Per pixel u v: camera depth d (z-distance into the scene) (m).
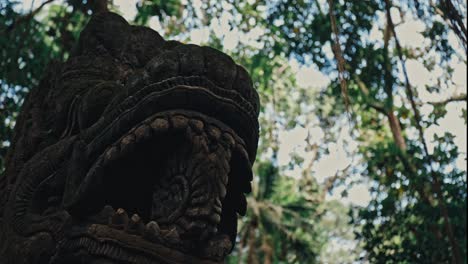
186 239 2.71
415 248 11.15
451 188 11.30
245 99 2.87
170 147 2.85
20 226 3.08
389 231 11.58
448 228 3.77
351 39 9.49
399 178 11.80
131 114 2.78
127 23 3.66
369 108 12.40
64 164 3.10
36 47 9.11
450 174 11.45
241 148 2.83
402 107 11.34
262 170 16.61
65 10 9.46
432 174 3.89
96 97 3.04
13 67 8.62
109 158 2.77
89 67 3.46
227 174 2.76
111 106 2.90
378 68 9.59
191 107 2.78
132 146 2.73
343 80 4.41
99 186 2.83
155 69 2.80
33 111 3.63
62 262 2.88
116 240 2.69
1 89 8.58
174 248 2.70
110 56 3.52
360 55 9.56
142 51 3.58
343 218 20.42
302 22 10.23
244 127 2.87
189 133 2.73
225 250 2.76
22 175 3.21
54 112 3.43
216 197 2.71
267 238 16.66
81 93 3.31
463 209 11.20
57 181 3.10
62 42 9.17
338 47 4.42
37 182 3.15
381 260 11.40
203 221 2.68
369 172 12.13
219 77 2.81
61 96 3.37
